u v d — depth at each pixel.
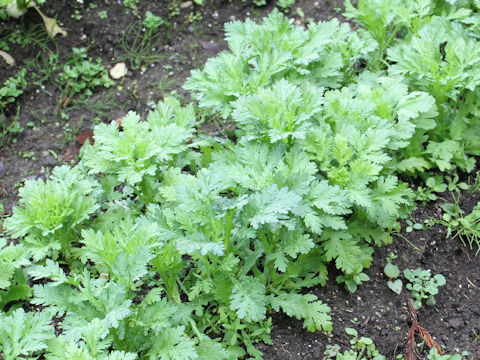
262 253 0.83
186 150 0.90
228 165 0.80
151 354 0.71
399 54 0.92
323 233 0.81
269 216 0.72
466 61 0.90
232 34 0.94
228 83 0.88
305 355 0.78
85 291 0.72
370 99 0.86
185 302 0.80
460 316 0.82
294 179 0.75
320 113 0.85
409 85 0.95
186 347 0.70
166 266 0.76
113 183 0.87
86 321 0.71
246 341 0.76
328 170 0.81
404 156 0.92
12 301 0.82
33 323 0.71
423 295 0.83
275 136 0.80
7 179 0.95
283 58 0.88
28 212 0.80
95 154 0.84
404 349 0.79
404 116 0.85
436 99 0.91
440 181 0.92
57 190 0.81
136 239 0.73
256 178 0.78
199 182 0.74
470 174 0.95
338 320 0.81
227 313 0.78
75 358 0.67
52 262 0.74
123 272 0.71
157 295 0.74
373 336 0.80
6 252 0.78
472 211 0.90
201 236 0.73
